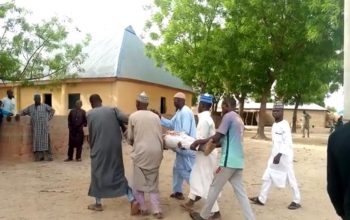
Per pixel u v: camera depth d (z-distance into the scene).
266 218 6.96
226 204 7.83
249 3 19.78
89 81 21.31
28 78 18.03
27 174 10.40
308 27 17.08
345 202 2.56
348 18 2.96
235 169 6.05
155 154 6.66
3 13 16.58
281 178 7.59
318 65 19.45
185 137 7.06
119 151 6.90
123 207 7.40
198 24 23.27
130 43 23.61
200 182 6.84
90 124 6.88
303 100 38.50
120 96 21.06
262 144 17.70
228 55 21.22
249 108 54.12
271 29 19.78
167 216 6.85
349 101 2.83
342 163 2.54
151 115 6.80
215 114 26.92
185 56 23.62
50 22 18.12
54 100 22.61
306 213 7.30
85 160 12.98
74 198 8.00
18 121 12.57
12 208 7.25
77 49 19.00
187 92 29.23
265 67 21.12
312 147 17.66
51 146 14.09
